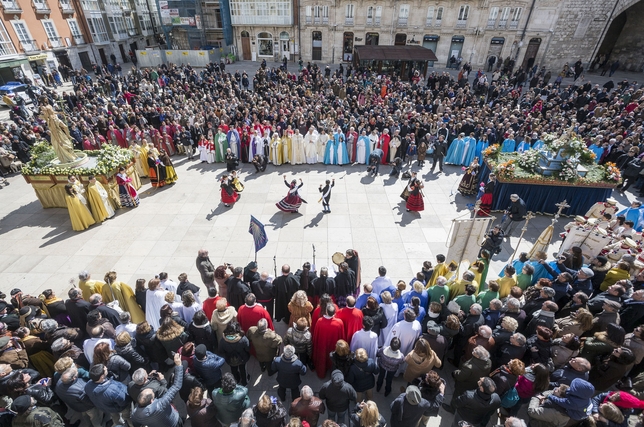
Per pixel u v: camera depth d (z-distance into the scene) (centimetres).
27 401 415
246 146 1497
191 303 609
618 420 405
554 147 1114
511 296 598
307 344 550
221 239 1026
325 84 2498
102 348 480
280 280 671
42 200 1177
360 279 817
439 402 452
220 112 1750
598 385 527
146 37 4544
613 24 3431
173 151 1614
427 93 2153
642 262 735
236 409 447
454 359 614
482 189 1121
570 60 3319
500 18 3225
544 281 616
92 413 482
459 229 809
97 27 3669
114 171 1166
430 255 964
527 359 555
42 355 559
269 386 605
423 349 496
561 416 428
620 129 1499
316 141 1500
